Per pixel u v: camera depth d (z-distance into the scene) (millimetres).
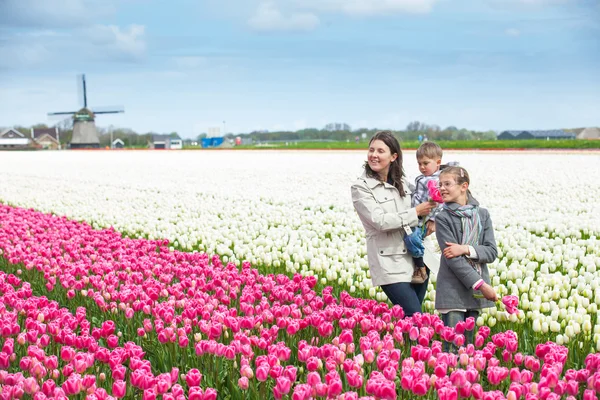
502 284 9258
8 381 5512
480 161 39469
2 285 8945
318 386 5066
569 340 6902
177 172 36844
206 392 5035
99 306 8445
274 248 11781
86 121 117438
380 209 7316
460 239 6926
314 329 7203
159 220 18141
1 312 7711
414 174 29344
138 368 5695
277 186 26719
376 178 7504
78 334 8148
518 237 13000
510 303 6609
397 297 7383
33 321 6891
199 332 7340
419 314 6820
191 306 7730
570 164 35781
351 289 9391
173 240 14250
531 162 37969
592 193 21609
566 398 5078
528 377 5355
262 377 5383
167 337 6621
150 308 7887
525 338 7133
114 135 140625
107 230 14117
